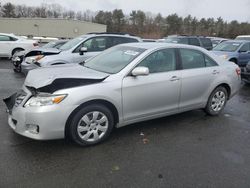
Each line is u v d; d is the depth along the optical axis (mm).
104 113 4047
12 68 11477
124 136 4465
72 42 9062
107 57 4938
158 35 72312
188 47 5133
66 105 3658
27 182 3105
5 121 4816
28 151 3789
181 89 4848
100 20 84000
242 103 6977
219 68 5500
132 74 4223
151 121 5215
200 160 3781
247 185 3234
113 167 3500
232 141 4477
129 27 79875
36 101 3635
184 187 3154
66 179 3199
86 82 3904
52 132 3654
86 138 3971
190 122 5270
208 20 78750
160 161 3705
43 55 8406
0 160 3520
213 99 5543
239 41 13227
